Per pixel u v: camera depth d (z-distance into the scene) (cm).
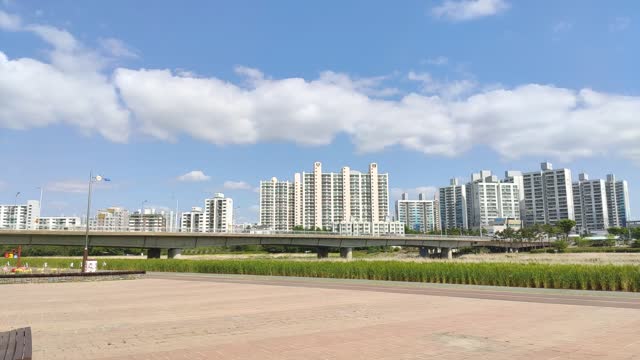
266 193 19175
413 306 2095
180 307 2105
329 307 2062
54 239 7138
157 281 4338
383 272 4538
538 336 1295
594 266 3309
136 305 2212
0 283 3869
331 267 4966
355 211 19388
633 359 1016
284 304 2205
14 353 788
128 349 1168
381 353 1089
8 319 1742
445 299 2447
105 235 7525
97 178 5716
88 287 3547
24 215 14588
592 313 1816
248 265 5738
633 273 3022
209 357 1064
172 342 1253
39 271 5809
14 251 12531
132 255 13275
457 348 1139
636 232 17125
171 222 16750
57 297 2683
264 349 1145
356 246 11356
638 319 1639
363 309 1978
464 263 4134
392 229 18350
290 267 5306
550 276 3403
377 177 19788
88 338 1326
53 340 1299
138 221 15362
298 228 18150
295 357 1054
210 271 6216
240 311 1931
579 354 1068
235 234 9088
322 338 1284
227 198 16750
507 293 2866
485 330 1402
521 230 17012
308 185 19362
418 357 1045
